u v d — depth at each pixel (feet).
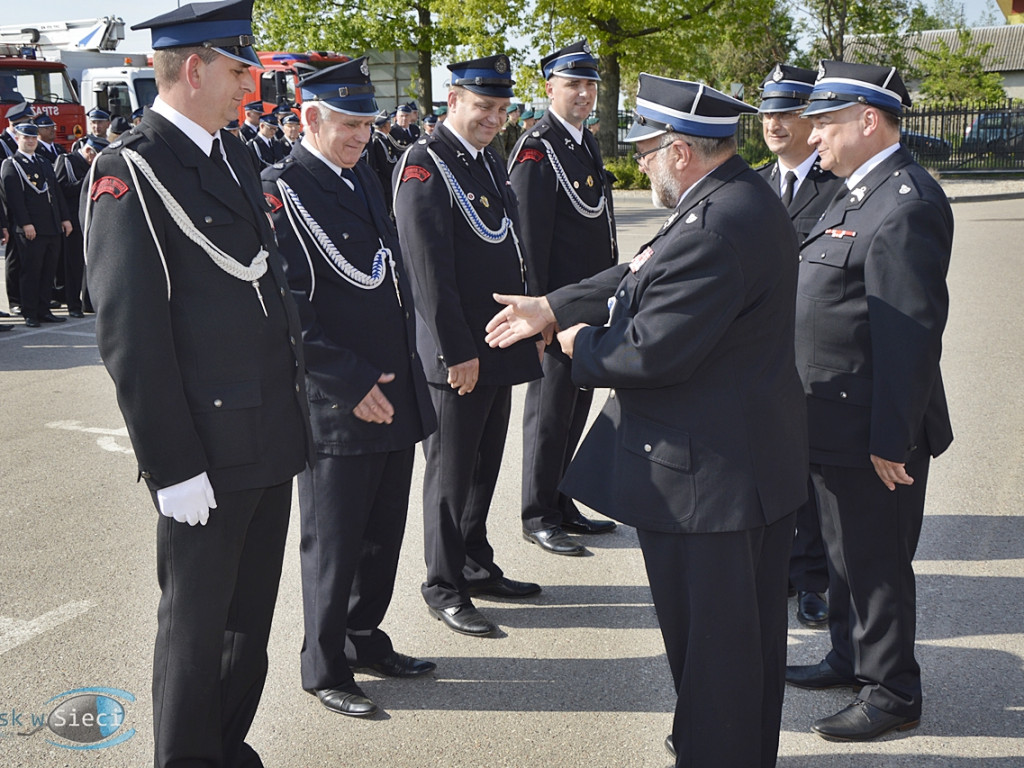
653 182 8.48
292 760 9.61
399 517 10.96
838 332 9.73
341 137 10.14
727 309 7.71
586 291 8.95
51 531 15.07
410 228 11.42
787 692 10.94
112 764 9.45
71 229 33.63
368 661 11.10
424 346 12.14
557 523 14.92
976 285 34.73
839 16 86.33
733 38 74.59
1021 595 12.80
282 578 13.60
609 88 76.07
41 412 21.86
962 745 9.76
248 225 8.23
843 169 9.89
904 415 9.13
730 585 8.03
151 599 12.85
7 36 70.18
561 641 11.97
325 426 10.14
